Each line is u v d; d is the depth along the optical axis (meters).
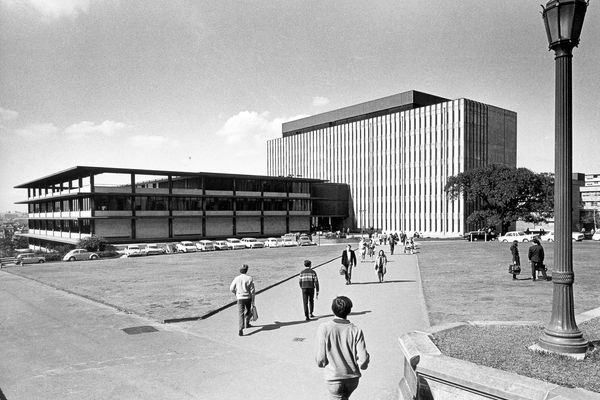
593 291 16.09
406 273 25.47
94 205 58.56
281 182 79.75
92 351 10.31
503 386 5.29
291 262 33.94
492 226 64.00
